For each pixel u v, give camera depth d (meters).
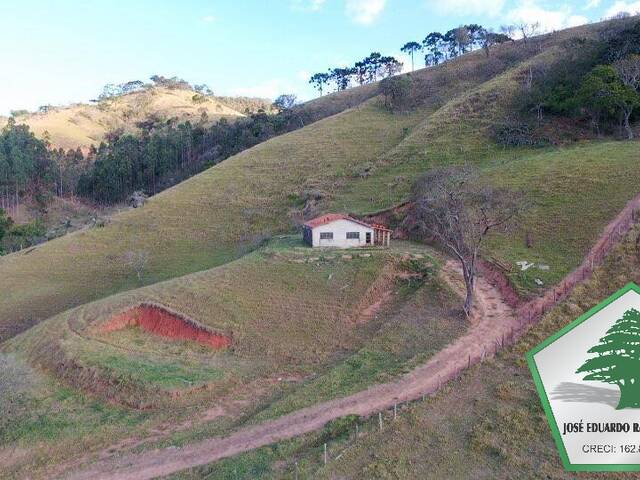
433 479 21.41
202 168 129.38
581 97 75.62
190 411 31.12
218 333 39.97
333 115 127.50
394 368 31.88
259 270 48.81
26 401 32.75
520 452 22.55
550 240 44.88
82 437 28.95
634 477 20.27
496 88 97.31
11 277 65.38
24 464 27.05
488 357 31.20
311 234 54.56
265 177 90.19
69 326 42.31
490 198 50.53
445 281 43.28
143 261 66.38
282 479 22.55
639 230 40.75
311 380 33.06
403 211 62.53
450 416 25.86
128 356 37.56
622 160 56.19
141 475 25.09
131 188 139.12
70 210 129.50
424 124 95.50
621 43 88.12
